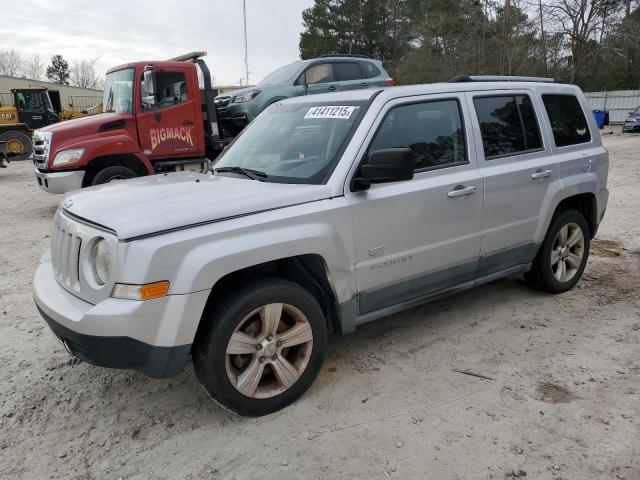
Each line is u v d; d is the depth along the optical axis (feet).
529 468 9.01
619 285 17.31
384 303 12.28
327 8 159.12
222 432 10.24
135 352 9.16
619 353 12.78
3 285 19.01
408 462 9.24
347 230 11.13
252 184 11.48
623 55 106.93
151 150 31.81
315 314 10.89
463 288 13.92
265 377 10.97
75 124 29.76
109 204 10.38
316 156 11.97
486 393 11.26
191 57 34.04
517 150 14.74
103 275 9.49
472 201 13.30
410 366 12.48
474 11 116.88
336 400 11.14
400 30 162.20
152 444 9.96
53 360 13.32
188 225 9.47
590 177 16.40
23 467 9.46
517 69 107.86
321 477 8.96
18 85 127.54
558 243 16.28
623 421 10.14
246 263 9.77
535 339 13.67
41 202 37.86
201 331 9.90
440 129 13.12
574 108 16.81
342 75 41.96
